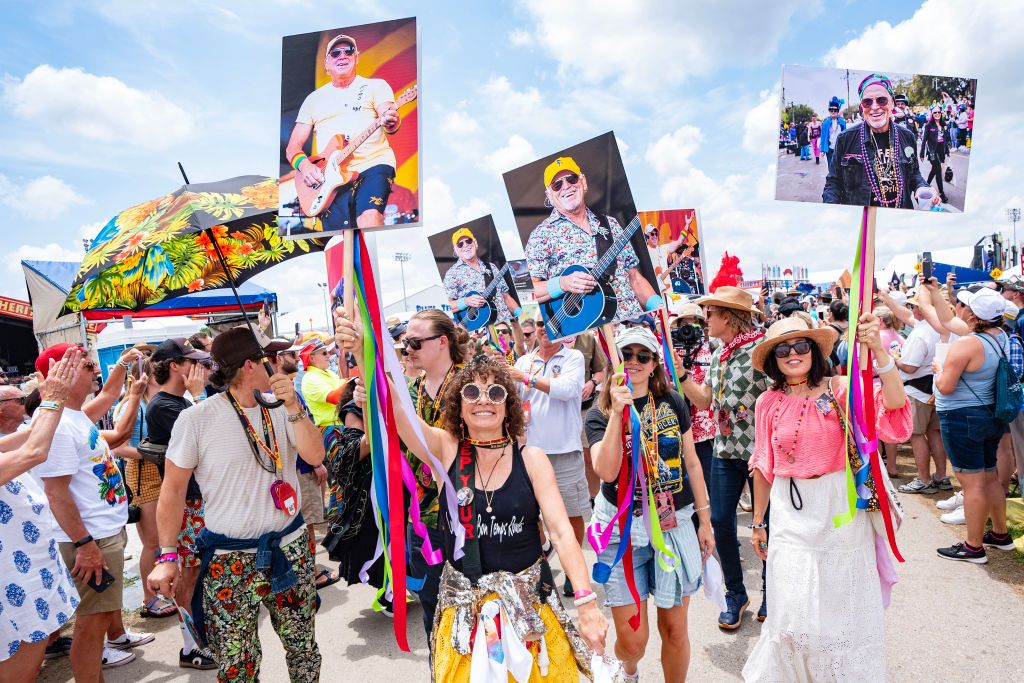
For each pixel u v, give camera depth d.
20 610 2.51
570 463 4.14
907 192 2.52
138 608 4.75
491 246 5.94
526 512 2.10
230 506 2.54
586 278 2.58
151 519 4.50
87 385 3.42
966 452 4.25
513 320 6.17
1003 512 4.43
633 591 2.52
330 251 2.36
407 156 2.01
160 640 4.19
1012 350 4.19
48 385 2.42
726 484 3.73
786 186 2.45
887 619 3.60
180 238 3.01
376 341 2.10
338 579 5.16
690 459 2.87
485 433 2.22
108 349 13.47
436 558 2.22
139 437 4.78
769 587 2.64
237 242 3.18
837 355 4.53
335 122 2.06
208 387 4.09
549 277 2.62
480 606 2.04
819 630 2.45
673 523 2.69
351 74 2.06
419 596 2.71
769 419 2.74
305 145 2.08
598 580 2.69
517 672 1.91
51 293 7.07
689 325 4.42
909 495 6.03
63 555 3.22
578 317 2.59
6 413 2.89
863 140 2.49
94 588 3.08
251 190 2.90
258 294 7.38
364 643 3.95
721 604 2.82
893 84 2.52
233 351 2.60
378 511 2.18
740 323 3.77
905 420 2.63
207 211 2.55
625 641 2.68
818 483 2.55
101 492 3.29
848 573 2.47
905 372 6.03
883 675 2.45
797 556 2.53
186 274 3.16
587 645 2.12
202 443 2.55
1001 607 3.62
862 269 2.52
